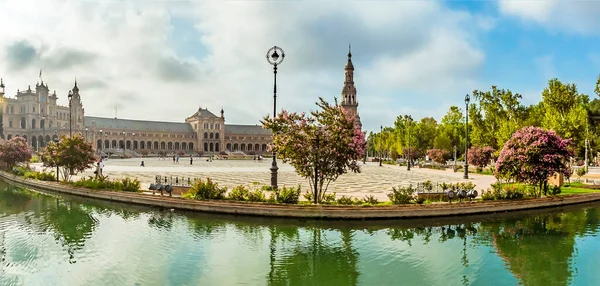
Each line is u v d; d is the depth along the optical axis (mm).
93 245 14336
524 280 11203
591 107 68062
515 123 49469
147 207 21891
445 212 19438
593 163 72188
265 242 14984
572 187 29844
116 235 15805
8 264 12203
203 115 194625
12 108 160125
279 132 20250
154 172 45688
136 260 12656
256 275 11461
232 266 12203
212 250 13852
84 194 26234
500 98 56094
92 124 161875
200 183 21625
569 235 16250
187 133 192750
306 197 20578
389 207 18719
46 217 19562
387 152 115312
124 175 40656
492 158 50656
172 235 15828
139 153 159250
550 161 22547
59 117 171625
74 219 19016
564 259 13086
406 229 17188
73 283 10641
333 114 19828
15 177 37750
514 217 19906
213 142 195750
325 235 16078
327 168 19531
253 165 69125
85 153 30891
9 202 24438
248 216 19125
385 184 32062
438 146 77375
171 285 10562
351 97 133625
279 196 19984
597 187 29688
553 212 21375
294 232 16484
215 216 19312
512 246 14648
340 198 21031
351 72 134000
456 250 14117
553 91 47312
